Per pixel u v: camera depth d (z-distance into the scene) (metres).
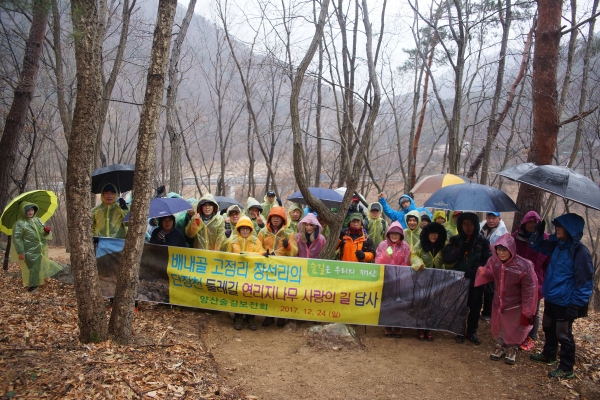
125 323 5.12
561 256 5.48
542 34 7.88
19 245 7.42
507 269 5.76
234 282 6.73
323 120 25.58
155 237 7.05
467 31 11.26
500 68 12.93
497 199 6.54
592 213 21.00
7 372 4.16
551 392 5.18
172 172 11.40
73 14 4.39
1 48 13.26
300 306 6.68
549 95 7.84
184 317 6.64
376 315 6.63
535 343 6.61
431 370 5.68
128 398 3.99
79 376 4.21
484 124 21.95
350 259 7.06
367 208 8.88
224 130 28.22
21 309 6.32
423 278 6.59
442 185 7.82
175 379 4.50
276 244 7.05
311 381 5.25
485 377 5.53
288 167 28.47
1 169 10.35
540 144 7.94
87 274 4.89
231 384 4.93
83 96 4.48
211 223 7.32
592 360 6.06
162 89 4.89
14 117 10.44
